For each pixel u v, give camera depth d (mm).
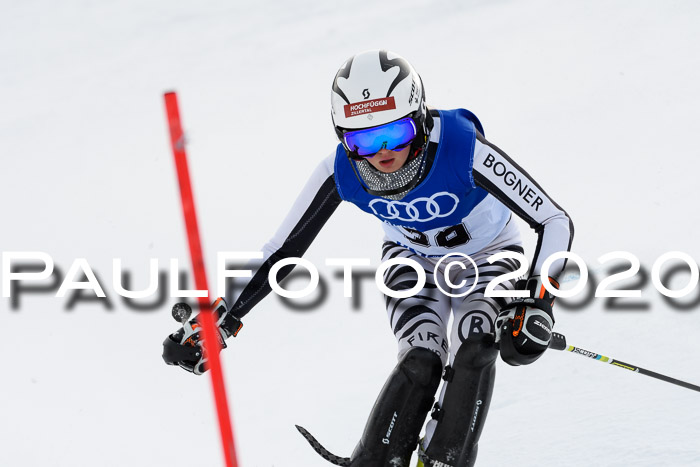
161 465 7262
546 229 5285
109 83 24344
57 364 9617
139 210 14664
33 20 35000
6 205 16312
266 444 7172
